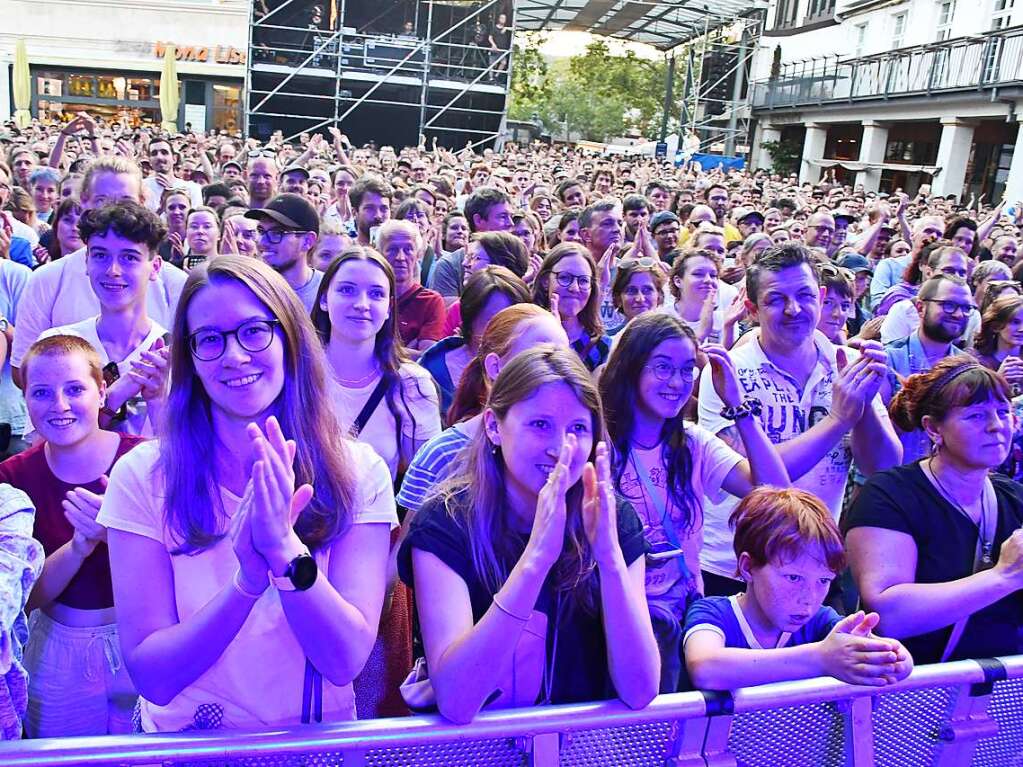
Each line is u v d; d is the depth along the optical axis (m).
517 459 1.77
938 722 1.95
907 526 2.29
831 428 2.90
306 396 1.75
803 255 3.18
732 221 10.05
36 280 3.63
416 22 23.70
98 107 33.09
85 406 2.36
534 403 1.76
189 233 5.30
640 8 30.36
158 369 2.65
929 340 4.12
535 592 1.58
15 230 5.58
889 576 2.24
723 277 6.43
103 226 3.10
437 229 6.72
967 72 21.30
